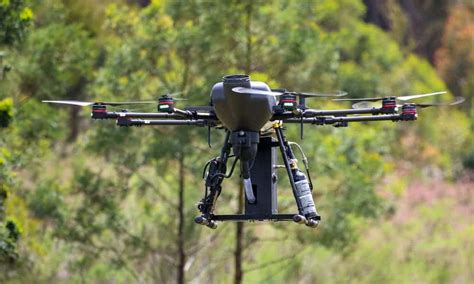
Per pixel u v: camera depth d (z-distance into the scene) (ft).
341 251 212.84
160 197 222.48
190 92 204.13
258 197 88.74
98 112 87.45
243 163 85.30
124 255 217.77
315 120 89.81
